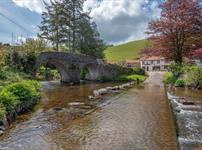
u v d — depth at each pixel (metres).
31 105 16.16
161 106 16.92
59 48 57.72
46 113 14.36
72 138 9.77
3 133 10.33
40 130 10.88
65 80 40.19
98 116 13.71
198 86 26.39
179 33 34.97
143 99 20.44
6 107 12.36
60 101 18.95
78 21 55.31
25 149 8.59
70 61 38.94
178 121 11.32
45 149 8.59
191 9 33.09
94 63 44.69
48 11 56.22
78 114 14.18
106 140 9.48
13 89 15.23
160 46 35.69
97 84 37.94
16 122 12.18
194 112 13.40
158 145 8.86
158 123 12.06
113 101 19.28
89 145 8.95
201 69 26.66
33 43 47.81
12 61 26.22
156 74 63.94
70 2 54.00
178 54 35.62
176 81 30.11
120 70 52.22
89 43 58.31
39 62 31.28
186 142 8.48
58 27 55.09
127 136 9.96
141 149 8.48
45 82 38.91
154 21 35.75
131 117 13.42
